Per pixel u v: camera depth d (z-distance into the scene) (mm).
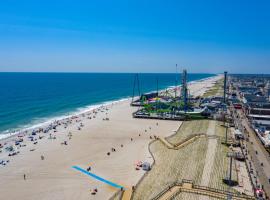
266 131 79438
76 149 71000
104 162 60688
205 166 54688
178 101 146875
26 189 47625
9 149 71688
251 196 41344
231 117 105000
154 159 60906
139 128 94438
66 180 51156
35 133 88625
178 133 84375
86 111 137375
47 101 169875
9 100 167750
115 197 43031
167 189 43906
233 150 64375
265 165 55844
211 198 40875
